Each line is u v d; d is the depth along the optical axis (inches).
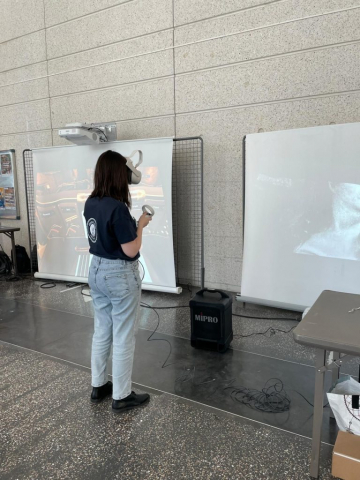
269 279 143.6
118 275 75.6
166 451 71.0
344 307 69.3
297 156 132.9
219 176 168.4
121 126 191.8
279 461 67.7
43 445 73.3
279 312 146.3
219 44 159.8
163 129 179.9
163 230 165.2
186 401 87.7
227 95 161.0
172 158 176.2
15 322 142.6
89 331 132.7
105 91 194.4
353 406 64.1
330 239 130.1
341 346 54.0
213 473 65.2
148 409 84.7
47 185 195.5
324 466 66.1
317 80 141.4
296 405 85.6
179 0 165.9
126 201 78.4
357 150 122.5
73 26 198.7
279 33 146.2
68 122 211.2
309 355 110.4
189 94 170.4
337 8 134.5
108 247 75.3
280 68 148.0
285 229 138.1
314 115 143.7
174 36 169.9
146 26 176.6
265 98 152.6
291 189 135.3
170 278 167.3
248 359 108.7
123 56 185.5
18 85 227.5
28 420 81.4
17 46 222.7
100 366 86.1
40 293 181.3
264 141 138.6
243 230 157.6
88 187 182.9
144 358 110.3
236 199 165.5
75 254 192.9
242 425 78.5
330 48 137.6
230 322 116.5
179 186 179.9
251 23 151.4
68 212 191.0
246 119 158.1
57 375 101.2
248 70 154.9
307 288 136.0
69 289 187.6
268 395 89.8
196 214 177.3
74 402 87.9
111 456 69.9
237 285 171.3
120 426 78.7
